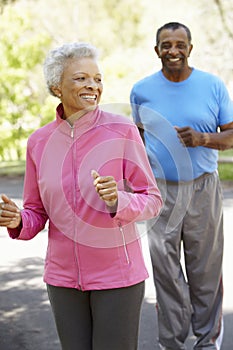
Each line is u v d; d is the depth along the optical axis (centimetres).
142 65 1667
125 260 253
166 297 368
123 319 254
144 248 674
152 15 2109
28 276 585
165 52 357
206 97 362
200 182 358
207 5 1805
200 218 360
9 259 652
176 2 2023
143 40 2172
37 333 438
